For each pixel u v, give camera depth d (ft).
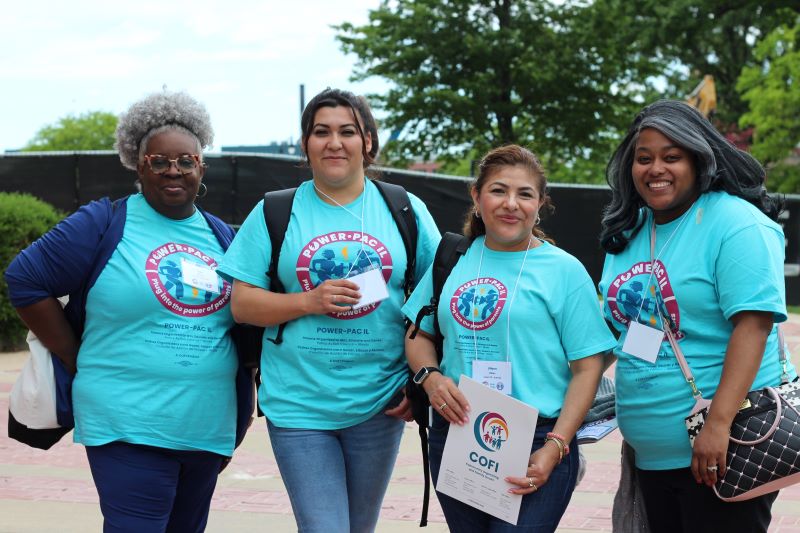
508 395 10.00
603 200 52.65
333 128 10.88
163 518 10.97
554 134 101.55
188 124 11.24
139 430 10.72
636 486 11.07
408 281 11.45
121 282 10.75
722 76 134.62
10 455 22.11
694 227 9.94
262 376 11.28
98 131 232.73
